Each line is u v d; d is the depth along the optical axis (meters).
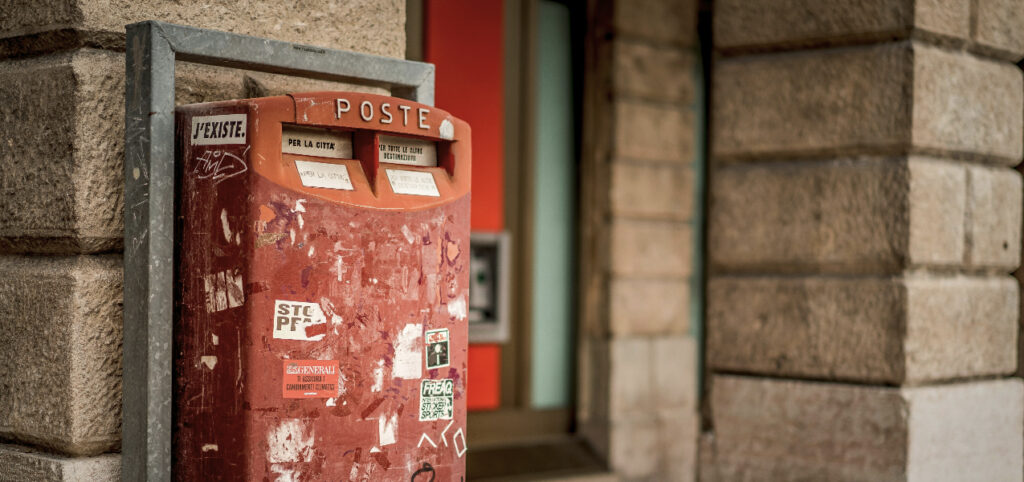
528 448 6.11
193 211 2.09
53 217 2.18
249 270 2.01
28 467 2.20
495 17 6.00
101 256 2.20
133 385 2.11
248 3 2.38
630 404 6.36
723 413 3.76
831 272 3.57
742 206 3.75
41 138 2.21
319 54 2.33
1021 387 3.80
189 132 2.11
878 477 3.38
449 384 2.31
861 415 3.43
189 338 2.10
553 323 6.42
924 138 3.39
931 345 3.43
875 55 3.44
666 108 6.57
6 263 2.33
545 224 6.34
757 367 3.70
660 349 6.54
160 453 2.08
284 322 2.04
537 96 6.26
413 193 2.24
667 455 6.53
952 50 3.54
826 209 3.55
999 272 3.79
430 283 2.26
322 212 2.08
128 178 2.12
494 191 6.04
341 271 2.11
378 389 2.17
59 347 2.16
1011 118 3.74
